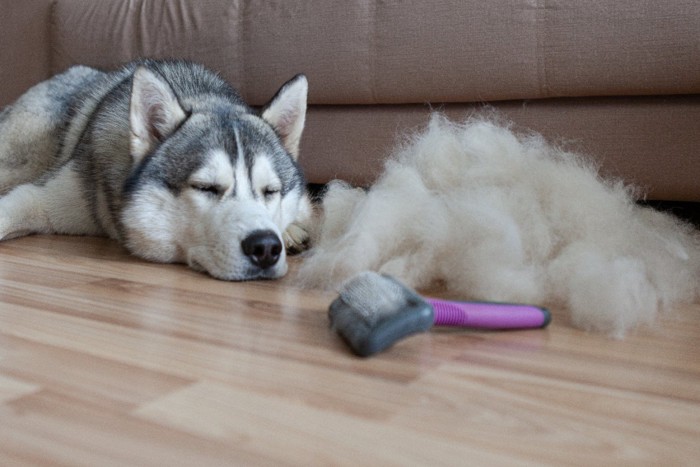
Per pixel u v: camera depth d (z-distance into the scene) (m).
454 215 1.80
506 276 1.61
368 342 1.13
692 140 2.31
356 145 2.89
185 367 1.10
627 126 2.39
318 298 1.62
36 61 3.69
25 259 1.98
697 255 1.87
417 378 1.07
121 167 2.10
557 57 2.40
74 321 1.35
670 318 1.51
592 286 1.40
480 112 2.64
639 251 1.73
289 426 0.88
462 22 2.54
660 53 2.24
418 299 1.20
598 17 2.32
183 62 2.56
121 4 3.37
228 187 1.89
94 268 1.89
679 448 0.84
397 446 0.83
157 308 1.48
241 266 1.78
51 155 2.64
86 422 0.88
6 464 0.76
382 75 2.72
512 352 1.22
